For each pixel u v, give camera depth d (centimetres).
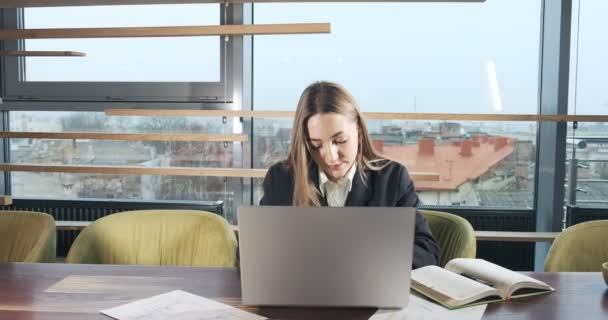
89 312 120
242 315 119
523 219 304
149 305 124
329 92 183
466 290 125
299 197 184
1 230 202
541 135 298
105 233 197
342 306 121
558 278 144
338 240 118
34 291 134
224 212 307
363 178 186
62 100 304
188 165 305
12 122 314
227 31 255
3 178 317
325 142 182
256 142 310
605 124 292
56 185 315
